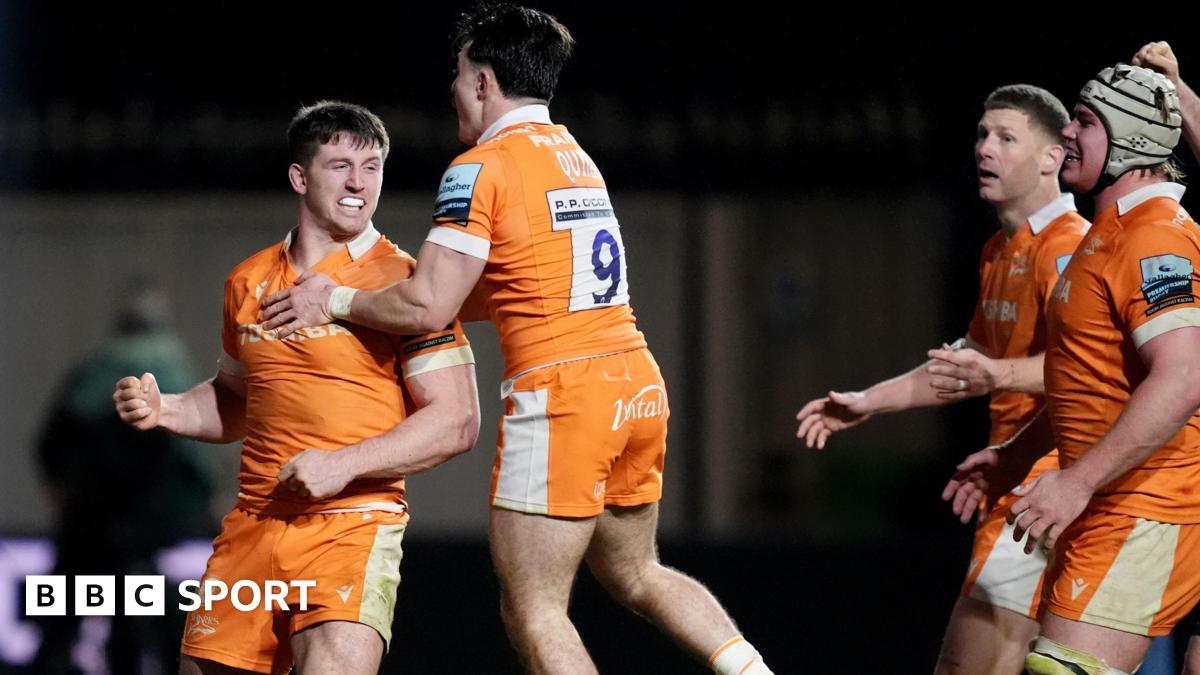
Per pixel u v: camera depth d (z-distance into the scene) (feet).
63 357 134.31
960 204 131.85
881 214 136.67
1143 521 45.21
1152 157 46.65
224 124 133.28
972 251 132.46
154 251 134.62
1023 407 57.31
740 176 132.36
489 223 47.80
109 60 135.13
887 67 132.77
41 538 87.56
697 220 135.23
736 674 50.39
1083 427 46.78
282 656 48.88
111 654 83.30
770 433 136.77
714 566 86.84
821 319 137.39
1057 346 47.44
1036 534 44.42
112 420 83.61
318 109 48.96
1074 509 43.98
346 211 48.57
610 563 52.03
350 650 46.68
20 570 86.58
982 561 56.08
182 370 86.53
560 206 48.73
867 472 135.23
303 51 134.92
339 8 134.62
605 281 49.49
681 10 134.92
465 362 48.37
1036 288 56.34
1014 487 53.93
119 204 134.31
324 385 47.78
